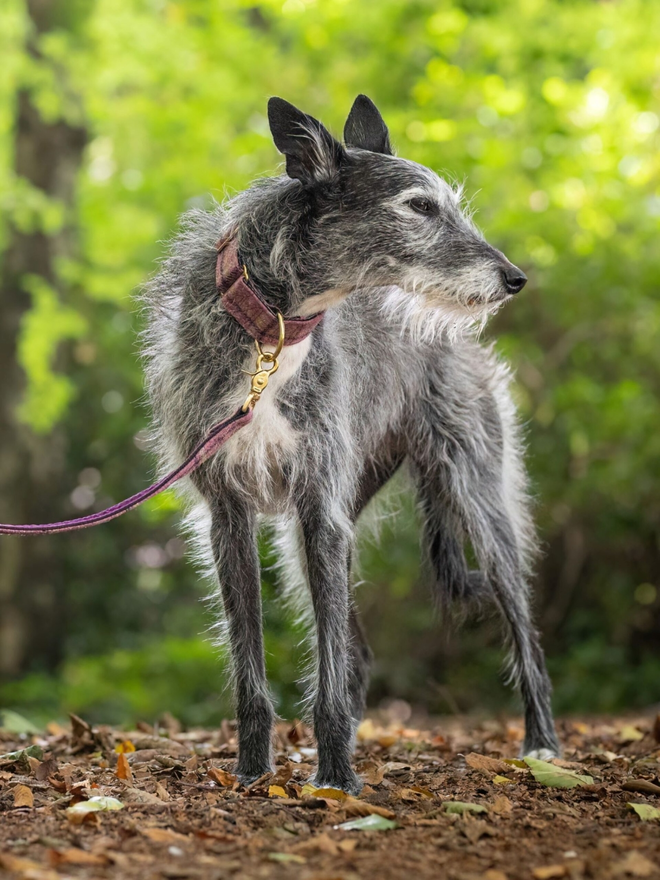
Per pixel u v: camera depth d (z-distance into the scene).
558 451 13.38
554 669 13.84
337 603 5.01
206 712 13.08
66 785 4.72
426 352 6.41
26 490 16.33
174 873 3.44
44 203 14.98
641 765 5.48
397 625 13.67
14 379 16.22
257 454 4.98
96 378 17.97
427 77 13.10
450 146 12.41
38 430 15.52
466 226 5.16
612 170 13.02
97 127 16.28
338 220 4.96
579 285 12.89
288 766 5.05
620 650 13.81
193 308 5.05
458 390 6.58
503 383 6.99
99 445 18.23
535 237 12.83
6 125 17.02
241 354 4.94
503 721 8.34
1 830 3.96
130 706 13.70
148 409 5.98
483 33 13.12
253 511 5.25
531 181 13.04
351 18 13.44
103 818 4.13
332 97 13.66
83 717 13.82
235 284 4.86
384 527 12.17
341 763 4.78
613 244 12.95
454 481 6.55
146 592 18.45
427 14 13.02
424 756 6.07
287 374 4.93
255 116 14.59
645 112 13.57
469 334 6.61
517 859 3.71
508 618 6.55
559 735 7.32
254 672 5.07
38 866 3.47
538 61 13.24
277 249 4.89
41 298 15.23
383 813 4.21
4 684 15.60
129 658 14.55
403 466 6.86
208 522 5.68
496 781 5.04
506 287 5.09
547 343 13.75
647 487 13.09
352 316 5.69
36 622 16.42
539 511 13.14
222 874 3.48
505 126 13.24
